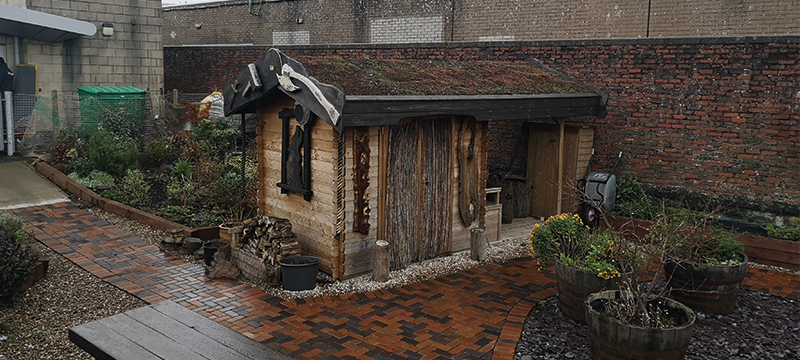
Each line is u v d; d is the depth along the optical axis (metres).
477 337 6.11
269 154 8.44
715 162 9.85
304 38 21.09
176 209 9.94
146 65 15.86
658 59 10.19
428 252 8.55
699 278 6.69
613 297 5.69
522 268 8.45
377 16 19.42
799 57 8.90
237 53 17.02
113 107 14.02
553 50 11.41
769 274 8.46
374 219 7.79
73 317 6.21
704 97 9.82
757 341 6.07
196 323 4.97
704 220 6.97
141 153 13.01
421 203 8.33
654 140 10.40
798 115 9.02
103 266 7.73
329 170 7.41
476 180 8.95
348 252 7.58
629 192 10.49
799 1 12.95
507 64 10.89
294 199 8.09
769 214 9.44
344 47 14.76
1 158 12.27
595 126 11.01
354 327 6.25
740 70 9.45
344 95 6.55
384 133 7.63
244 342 4.68
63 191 10.85
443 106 7.77
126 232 9.13
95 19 14.79
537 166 11.09
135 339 4.53
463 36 17.86
